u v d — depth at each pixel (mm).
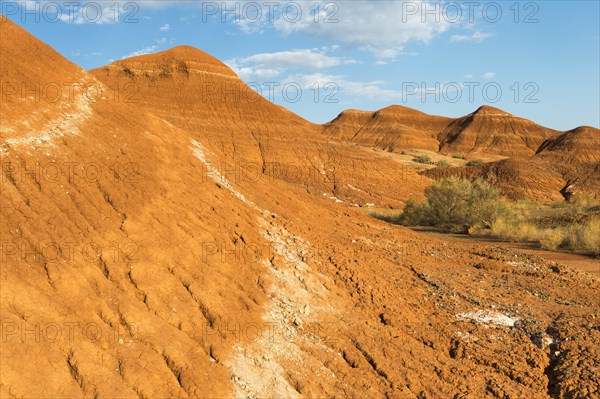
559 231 21625
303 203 14953
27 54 9836
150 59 55625
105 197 8383
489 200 26875
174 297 7336
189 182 10344
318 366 7246
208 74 55719
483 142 126938
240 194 11883
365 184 47375
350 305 9203
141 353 6230
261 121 53469
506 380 7891
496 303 11250
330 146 52531
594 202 42312
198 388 6105
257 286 8547
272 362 7027
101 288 6863
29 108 8867
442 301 10938
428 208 29125
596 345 9055
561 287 13023
